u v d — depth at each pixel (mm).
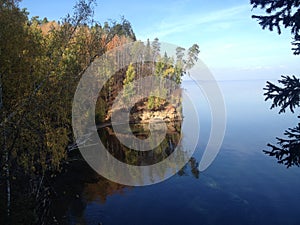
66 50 12219
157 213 15297
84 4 11883
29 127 10633
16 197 11336
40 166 15117
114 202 16391
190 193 17828
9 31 9844
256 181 19906
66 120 12781
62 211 14961
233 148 28297
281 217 15000
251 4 7254
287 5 6578
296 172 21547
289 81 6965
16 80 10227
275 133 34312
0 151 10094
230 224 14344
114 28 17391
